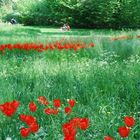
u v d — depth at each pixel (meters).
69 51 11.19
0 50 11.05
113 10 40.53
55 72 7.98
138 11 40.97
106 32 32.66
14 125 4.75
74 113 5.29
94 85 6.84
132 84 6.77
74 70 8.02
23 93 6.37
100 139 4.54
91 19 41.09
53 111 4.71
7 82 7.16
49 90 6.57
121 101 6.18
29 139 4.41
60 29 35.97
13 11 48.28
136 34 20.03
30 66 8.77
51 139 4.45
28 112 5.30
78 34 28.98
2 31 26.89
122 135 3.89
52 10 43.25
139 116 5.64
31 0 45.06
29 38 15.98
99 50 11.23
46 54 10.90
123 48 11.05
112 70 7.84
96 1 40.69
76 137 4.35
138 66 8.10
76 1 41.88
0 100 5.83
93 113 5.34
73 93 6.36
